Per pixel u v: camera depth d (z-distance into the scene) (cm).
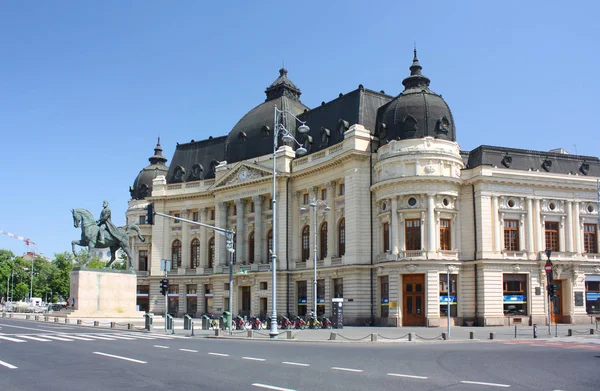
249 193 8456
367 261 6831
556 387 1858
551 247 6725
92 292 6706
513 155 6812
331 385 1883
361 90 7462
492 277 6331
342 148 7200
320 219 7588
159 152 11562
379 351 3206
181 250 9650
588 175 7081
